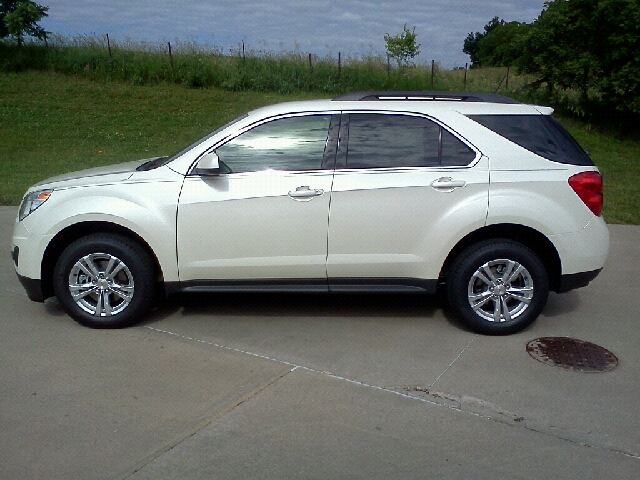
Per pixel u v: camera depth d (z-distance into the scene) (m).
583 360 4.86
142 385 4.36
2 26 21.98
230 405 4.11
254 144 5.20
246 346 5.04
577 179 5.14
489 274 5.20
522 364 4.77
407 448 3.65
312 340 5.18
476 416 4.01
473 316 5.25
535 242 5.36
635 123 18.25
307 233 5.12
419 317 5.71
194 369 4.62
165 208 5.12
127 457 3.53
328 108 5.24
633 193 11.73
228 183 5.13
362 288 5.26
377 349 5.01
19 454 3.54
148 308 5.39
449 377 4.54
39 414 3.96
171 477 3.36
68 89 19.86
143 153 14.85
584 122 18.88
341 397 4.23
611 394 4.32
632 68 17.12
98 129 16.81
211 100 19.91
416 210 5.08
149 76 21.33
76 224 5.26
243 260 5.18
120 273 5.29
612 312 5.93
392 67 22.56
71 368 4.61
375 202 5.08
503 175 5.10
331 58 22.48
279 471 3.42
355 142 5.19
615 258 7.75
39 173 12.61
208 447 3.64
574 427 3.90
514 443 3.72
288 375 4.54
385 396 4.26
